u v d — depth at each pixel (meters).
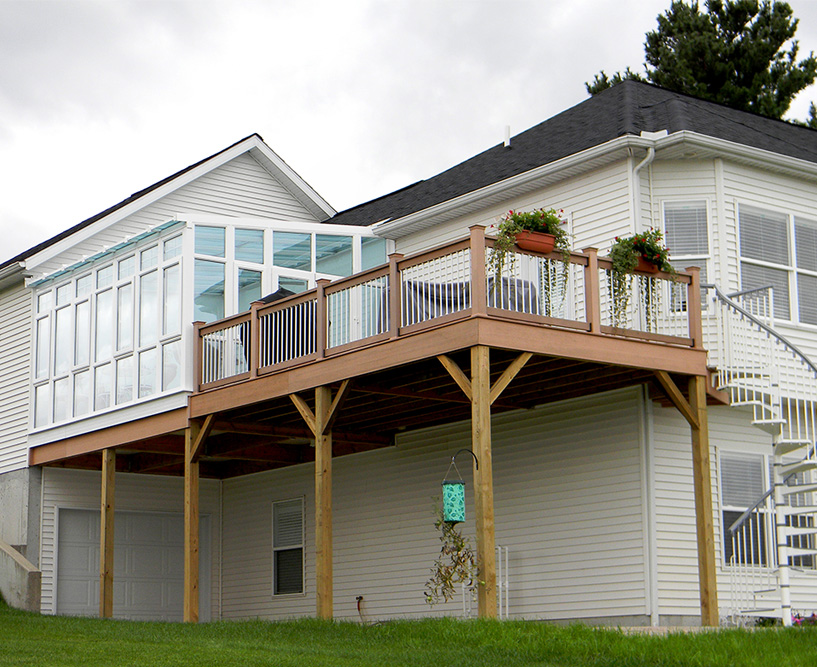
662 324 14.31
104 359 18.14
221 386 15.50
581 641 10.15
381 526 18.06
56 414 19.47
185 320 16.23
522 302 12.80
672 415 14.64
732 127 16.52
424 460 17.53
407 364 12.73
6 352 21.36
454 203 17.19
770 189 15.84
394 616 17.47
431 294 13.29
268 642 11.27
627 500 14.30
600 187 15.52
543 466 15.52
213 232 16.77
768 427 13.55
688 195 15.24
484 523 11.36
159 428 16.61
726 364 14.14
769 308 15.39
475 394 11.65
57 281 19.91
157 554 21.27
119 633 12.26
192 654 10.10
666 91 18.67
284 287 17.42
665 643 10.05
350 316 14.93
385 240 19.00
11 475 20.48
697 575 14.26
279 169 22.81
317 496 13.52
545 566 15.21
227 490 21.64
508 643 10.34
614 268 13.28
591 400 15.02
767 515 14.30
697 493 13.28
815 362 15.75
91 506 20.64
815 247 16.23
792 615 14.55
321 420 13.71
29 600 18.03
